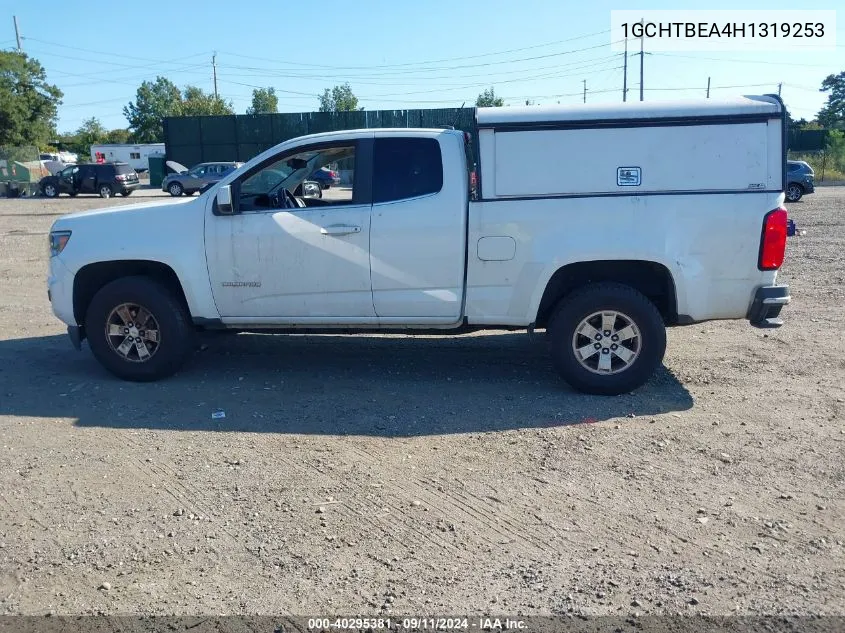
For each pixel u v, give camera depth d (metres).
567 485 4.65
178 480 4.77
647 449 5.18
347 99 77.44
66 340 8.43
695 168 5.96
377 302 6.37
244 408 6.08
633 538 4.03
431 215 6.19
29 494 4.59
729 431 5.49
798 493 4.52
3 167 41.16
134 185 39.72
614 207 6.00
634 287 6.38
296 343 8.14
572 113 6.01
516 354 7.63
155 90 94.50
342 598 3.54
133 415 5.94
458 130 6.54
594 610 3.42
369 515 4.31
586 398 6.25
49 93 62.16
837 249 14.51
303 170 6.70
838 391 6.34
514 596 3.54
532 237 6.09
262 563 3.83
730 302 6.07
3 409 6.10
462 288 6.26
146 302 6.59
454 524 4.20
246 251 6.45
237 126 42.91
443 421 5.75
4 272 13.19
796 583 3.62
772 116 5.90
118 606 3.50
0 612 3.46
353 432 5.55
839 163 44.12
